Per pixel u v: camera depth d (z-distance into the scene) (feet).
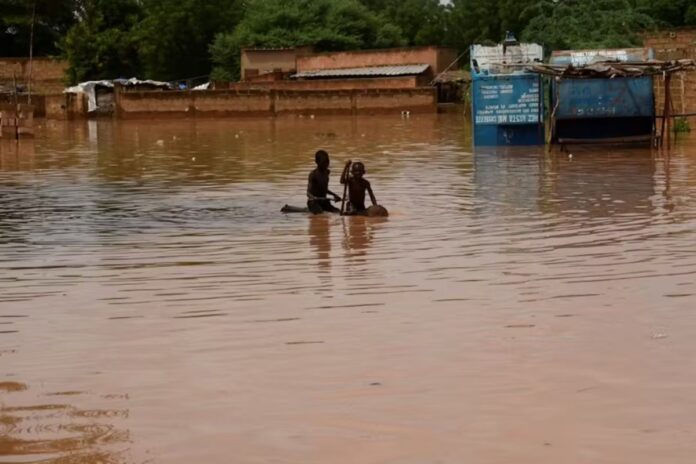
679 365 27.58
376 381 26.91
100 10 329.11
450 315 34.09
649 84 109.40
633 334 30.99
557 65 116.37
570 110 109.91
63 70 329.31
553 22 223.10
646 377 26.61
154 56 312.09
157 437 23.26
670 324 32.14
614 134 113.60
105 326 33.94
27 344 31.78
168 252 48.93
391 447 22.29
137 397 26.09
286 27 307.17
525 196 68.69
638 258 43.86
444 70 279.49
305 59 293.64
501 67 118.93
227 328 33.14
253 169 97.40
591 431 22.89
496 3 319.88
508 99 118.73
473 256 45.55
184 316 35.06
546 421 23.59
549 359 28.45
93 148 137.28
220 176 90.38
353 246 49.29
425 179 82.53
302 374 27.71
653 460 21.22
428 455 21.79
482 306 35.35
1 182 87.56
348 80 266.57
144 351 30.55
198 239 52.90
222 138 158.30
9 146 143.54
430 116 229.86
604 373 27.04
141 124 224.74
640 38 210.18
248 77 289.94
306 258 46.19
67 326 34.09
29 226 59.06
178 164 105.91
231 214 63.00
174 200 71.46
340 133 164.76
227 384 26.99
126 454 22.26
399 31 324.19
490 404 24.82
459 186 76.38
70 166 105.40
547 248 47.14
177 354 30.12
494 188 74.28
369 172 90.22
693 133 129.18
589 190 71.20
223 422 24.11
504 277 40.45
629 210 59.77
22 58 332.80
